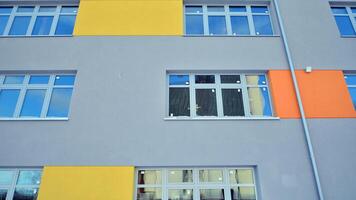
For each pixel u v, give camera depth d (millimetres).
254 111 7137
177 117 6809
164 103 6910
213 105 7207
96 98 6910
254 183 6191
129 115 6719
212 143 6422
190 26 8453
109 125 6582
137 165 6160
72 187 5891
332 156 6340
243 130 6582
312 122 6707
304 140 6484
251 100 7273
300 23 8172
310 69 7352
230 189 6133
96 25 7938
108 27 7902
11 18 8453
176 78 7543
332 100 7008
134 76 7219
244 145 6406
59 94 7246
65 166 6102
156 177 6242
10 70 7332
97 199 5789
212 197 6066
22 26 8383
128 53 7535
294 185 5988
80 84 7098
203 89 7426
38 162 6148
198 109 7141
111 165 6133
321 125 6688
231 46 7746
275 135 6531
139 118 6688
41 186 5887
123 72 7266
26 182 6102
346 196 5938
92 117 6672
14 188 6023
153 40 7738
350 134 6613
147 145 6375
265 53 7656
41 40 7750
